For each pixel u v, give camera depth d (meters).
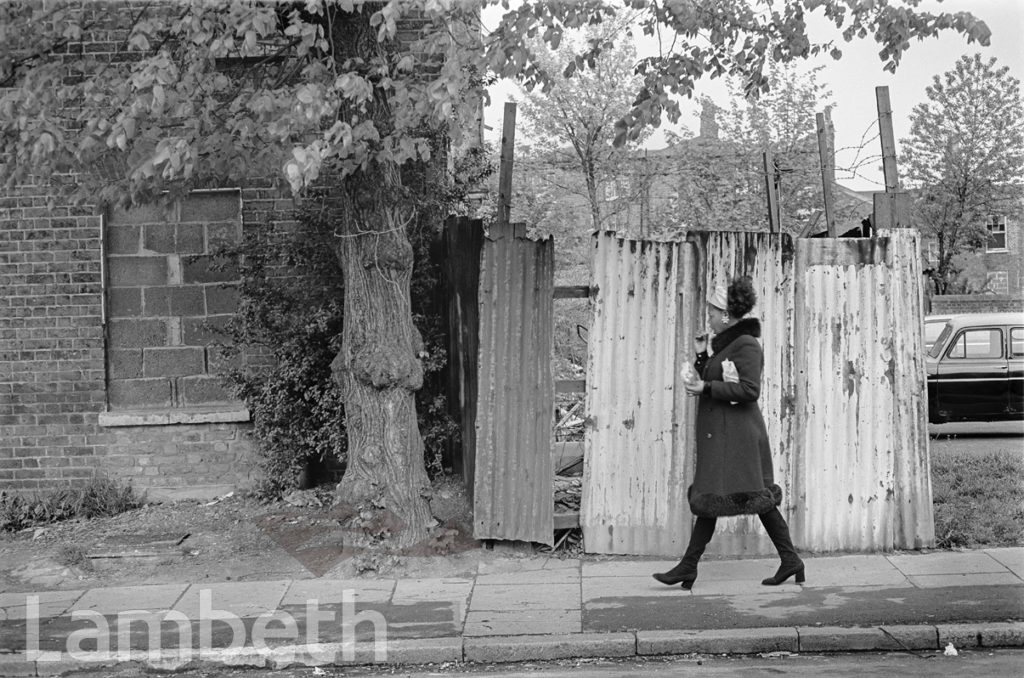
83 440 10.26
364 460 8.30
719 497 7.02
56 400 10.24
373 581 7.87
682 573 7.23
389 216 8.26
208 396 10.44
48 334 10.22
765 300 8.19
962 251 27.19
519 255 8.24
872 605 6.86
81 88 7.44
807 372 8.23
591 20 8.00
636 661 6.33
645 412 8.20
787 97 20.56
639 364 8.18
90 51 9.98
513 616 6.93
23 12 7.84
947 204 26.03
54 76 7.66
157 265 10.41
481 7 7.59
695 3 8.80
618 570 7.92
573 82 18.02
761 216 19.89
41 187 10.12
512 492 8.31
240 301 10.13
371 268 8.27
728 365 6.89
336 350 9.84
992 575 7.48
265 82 8.28
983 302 24.08
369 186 8.18
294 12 7.18
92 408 10.26
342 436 9.82
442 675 6.23
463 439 9.52
